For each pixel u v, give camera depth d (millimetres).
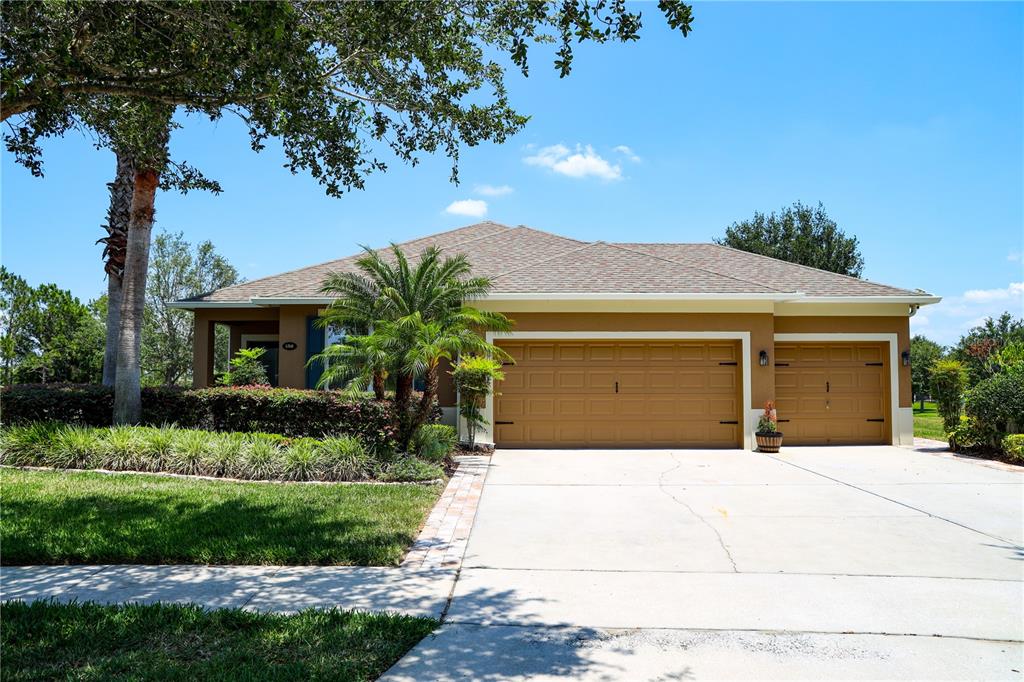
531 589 5238
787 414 14945
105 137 8016
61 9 5457
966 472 11086
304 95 5664
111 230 15008
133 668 3654
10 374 23172
